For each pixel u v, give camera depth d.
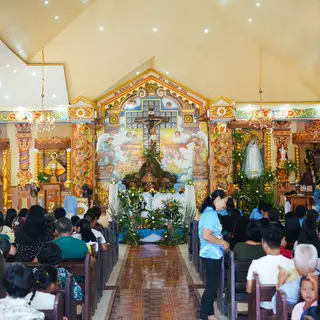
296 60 17.81
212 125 20.80
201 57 19.58
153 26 17.56
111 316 7.44
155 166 19.84
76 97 19.95
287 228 7.94
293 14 14.24
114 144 21.75
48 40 16.64
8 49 15.25
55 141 21.12
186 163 21.72
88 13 16.08
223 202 6.94
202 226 6.81
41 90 19.20
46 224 7.30
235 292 6.71
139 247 14.01
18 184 20.91
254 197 19.83
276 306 4.66
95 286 7.68
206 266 6.98
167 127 21.81
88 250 6.95
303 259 4.54
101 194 21.52
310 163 21.88
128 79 21.19
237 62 19.44
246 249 6.75
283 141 21.48
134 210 14.70
